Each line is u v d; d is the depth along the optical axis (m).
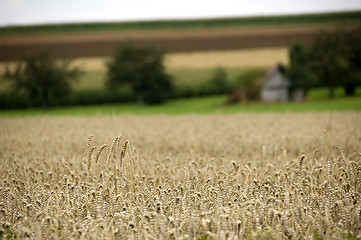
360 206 6.68
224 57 122.62
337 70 88.94
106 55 121.94
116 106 92.94
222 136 17.69
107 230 5.84
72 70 90.88
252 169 8.96
